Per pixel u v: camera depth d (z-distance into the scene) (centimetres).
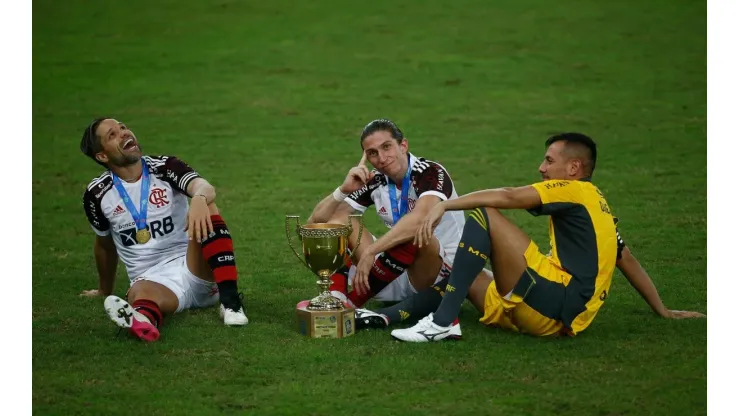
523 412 1334
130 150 1733
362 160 1720
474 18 5659
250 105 4106
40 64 4819
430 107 4028
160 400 1388
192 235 1655
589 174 1608
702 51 4831
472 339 1616
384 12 5847
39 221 2575
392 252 1697
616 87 4256
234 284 1730
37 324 1728
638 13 5641
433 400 1376
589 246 1565
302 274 2081
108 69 4731
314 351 1570
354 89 4359
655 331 1645
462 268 1572
